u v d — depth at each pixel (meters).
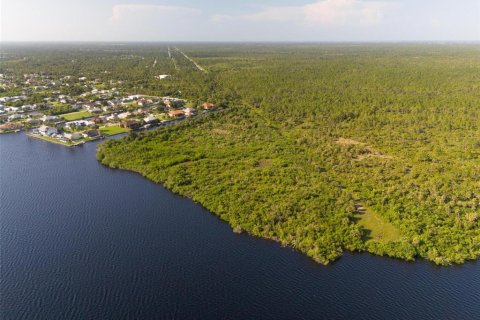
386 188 104.75
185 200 104.94
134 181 117.94
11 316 63.09
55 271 74.31
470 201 95.88
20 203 102.19
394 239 83.62
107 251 81.00
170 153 137.50
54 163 133.25
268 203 98.44
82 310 64.62
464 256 77.50
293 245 82.44
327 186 107.25
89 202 103.38
